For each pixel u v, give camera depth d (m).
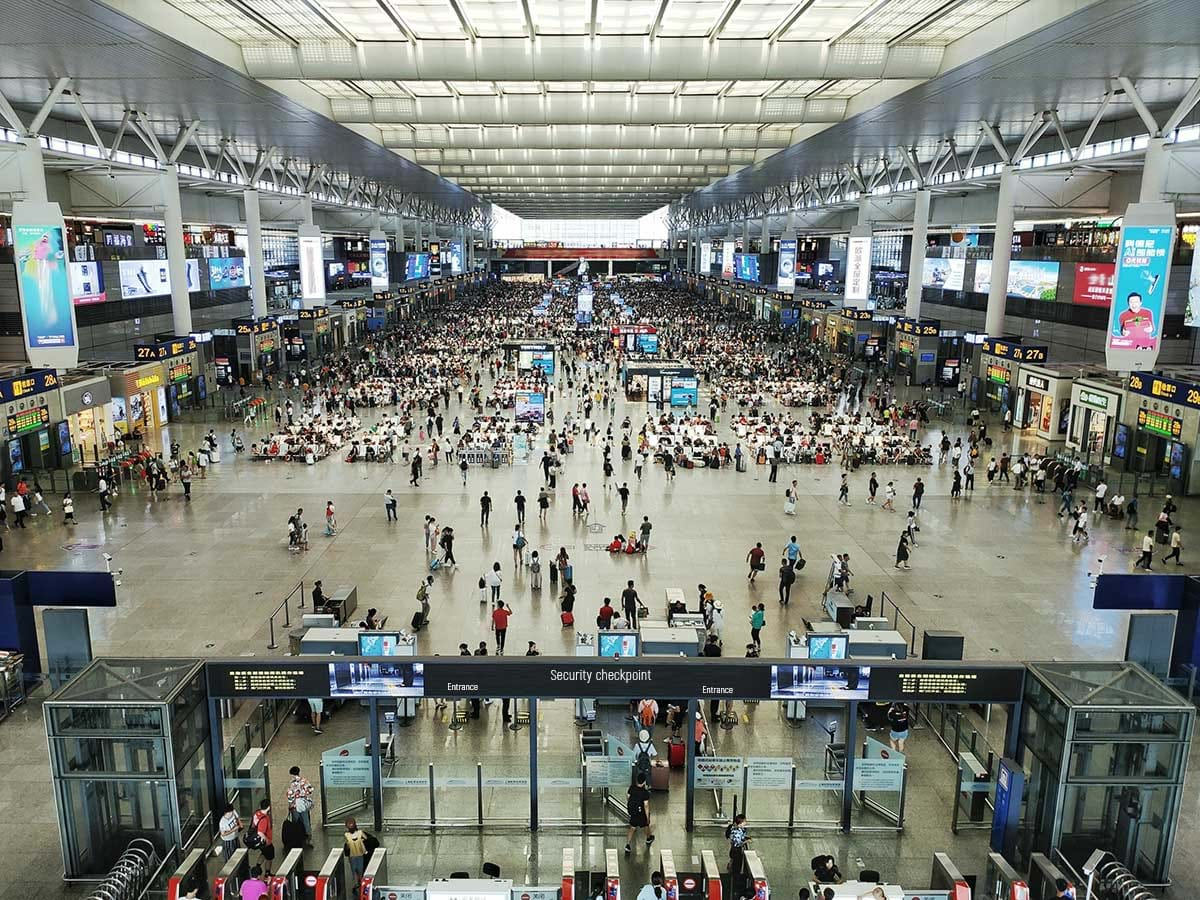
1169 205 31.27
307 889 12.77
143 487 36.50
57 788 13.06
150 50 29.08
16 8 24.06
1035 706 13.94
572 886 12.05
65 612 17.72
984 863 13.91
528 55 32.78
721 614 21.73
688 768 14.37
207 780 14.40
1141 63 30.52
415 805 15.19
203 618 23.03
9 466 34.50
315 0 27.20
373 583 25.75
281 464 40.72
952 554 28.84
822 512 33.69
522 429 43.28
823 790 15.75
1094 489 36.97
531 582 25.97
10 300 43.81
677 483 37.91
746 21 30.23
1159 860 13.32
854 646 18.23
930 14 28.53
